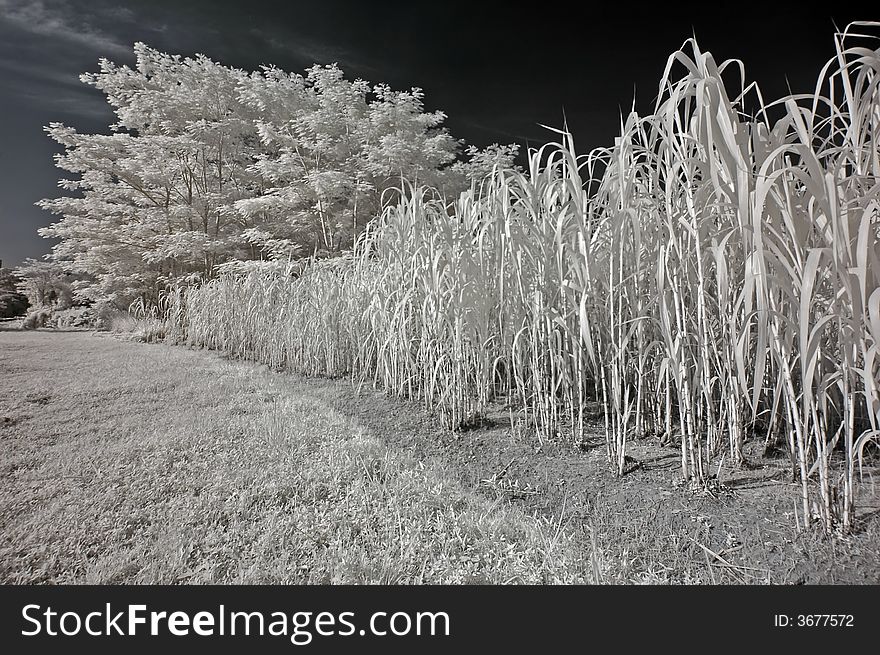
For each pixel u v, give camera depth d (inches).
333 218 490.3
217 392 149.6
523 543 56.6
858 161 47.8
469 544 57.5
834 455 70.1
